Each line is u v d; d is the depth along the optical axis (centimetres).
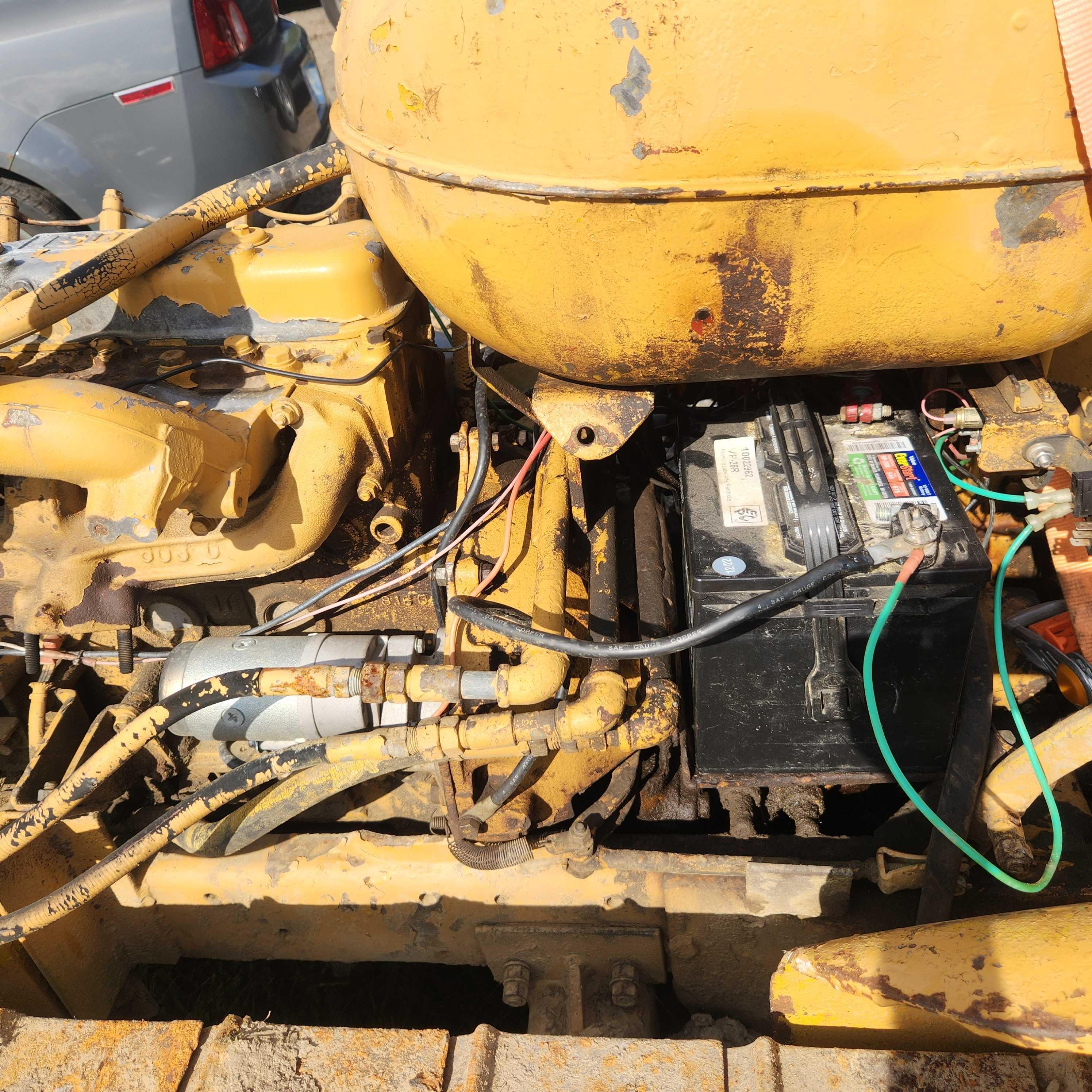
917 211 118
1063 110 112
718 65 109
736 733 170
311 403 184
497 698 161
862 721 167
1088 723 152
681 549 208
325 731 181
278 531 183
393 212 140
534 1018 185
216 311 187
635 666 177
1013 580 216
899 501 158
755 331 134
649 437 209
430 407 227
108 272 168
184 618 212
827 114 111
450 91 121
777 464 167
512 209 125
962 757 163
